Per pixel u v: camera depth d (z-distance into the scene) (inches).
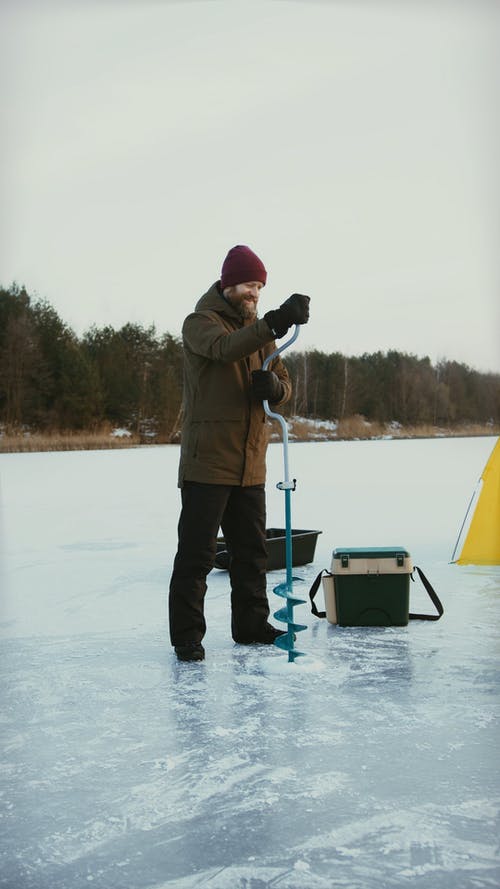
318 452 831.7
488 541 205.3
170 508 355.9
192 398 127.2
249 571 134.6
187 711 103.3
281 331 118.0
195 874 66.1
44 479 546.0
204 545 127.0
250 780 82.7
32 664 126.2
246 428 127.3
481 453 803.4
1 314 1291.8
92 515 333.4
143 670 121.7
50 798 80.1
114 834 72.8
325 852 68.7
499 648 128.3
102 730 97.8
